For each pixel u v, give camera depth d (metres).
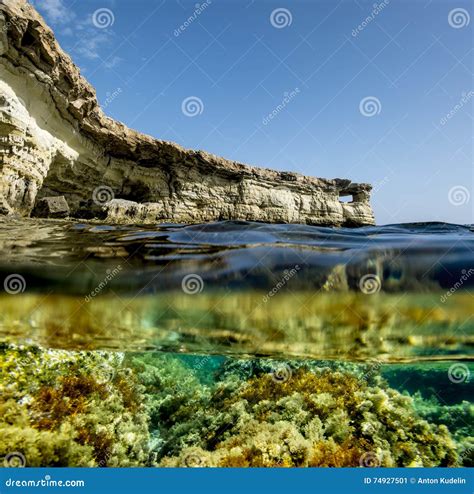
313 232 5.91
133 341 4.78
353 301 3.93
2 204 15.66
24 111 17.52
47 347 5.59
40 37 17.66
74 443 5.22
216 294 3.94
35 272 3.91
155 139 29.02
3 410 5.04
